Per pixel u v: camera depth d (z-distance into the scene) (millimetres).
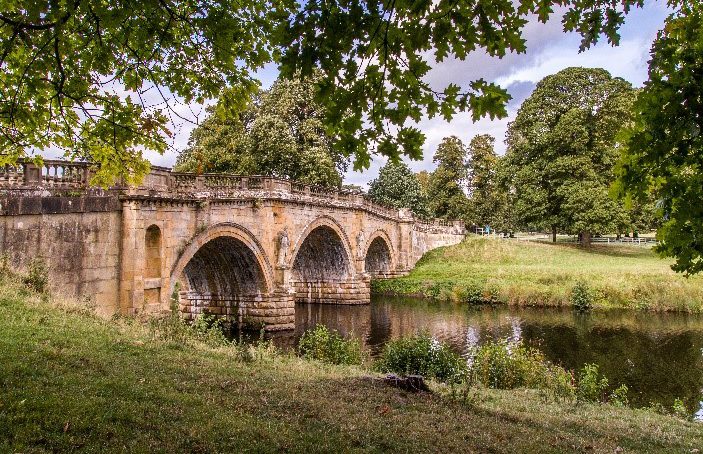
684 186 4996
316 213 36344
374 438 7867
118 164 8430
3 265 15609
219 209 26375
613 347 27453
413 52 4738
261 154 44125
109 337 12844
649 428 11320
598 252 54719
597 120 52406
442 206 69188
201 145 45531
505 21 4609
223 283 32156
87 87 7246
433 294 45875
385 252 52500
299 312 39938
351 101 4863
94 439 6684
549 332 31250
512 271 47062
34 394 7738
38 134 7891
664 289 38188
